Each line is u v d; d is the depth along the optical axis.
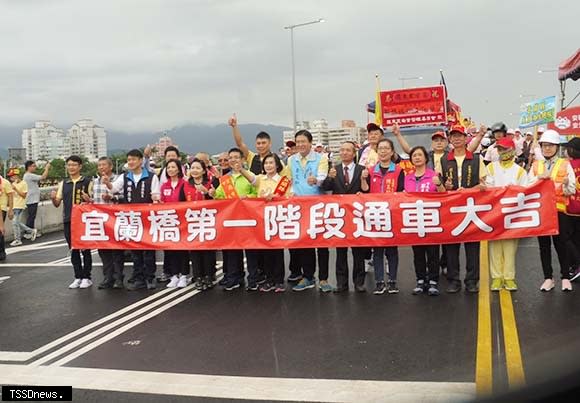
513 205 6.21
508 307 5.67
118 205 7.32
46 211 14.10
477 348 4.58
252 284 6.98
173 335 5.32
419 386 3.89
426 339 4.87
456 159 6.52
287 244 6.72
